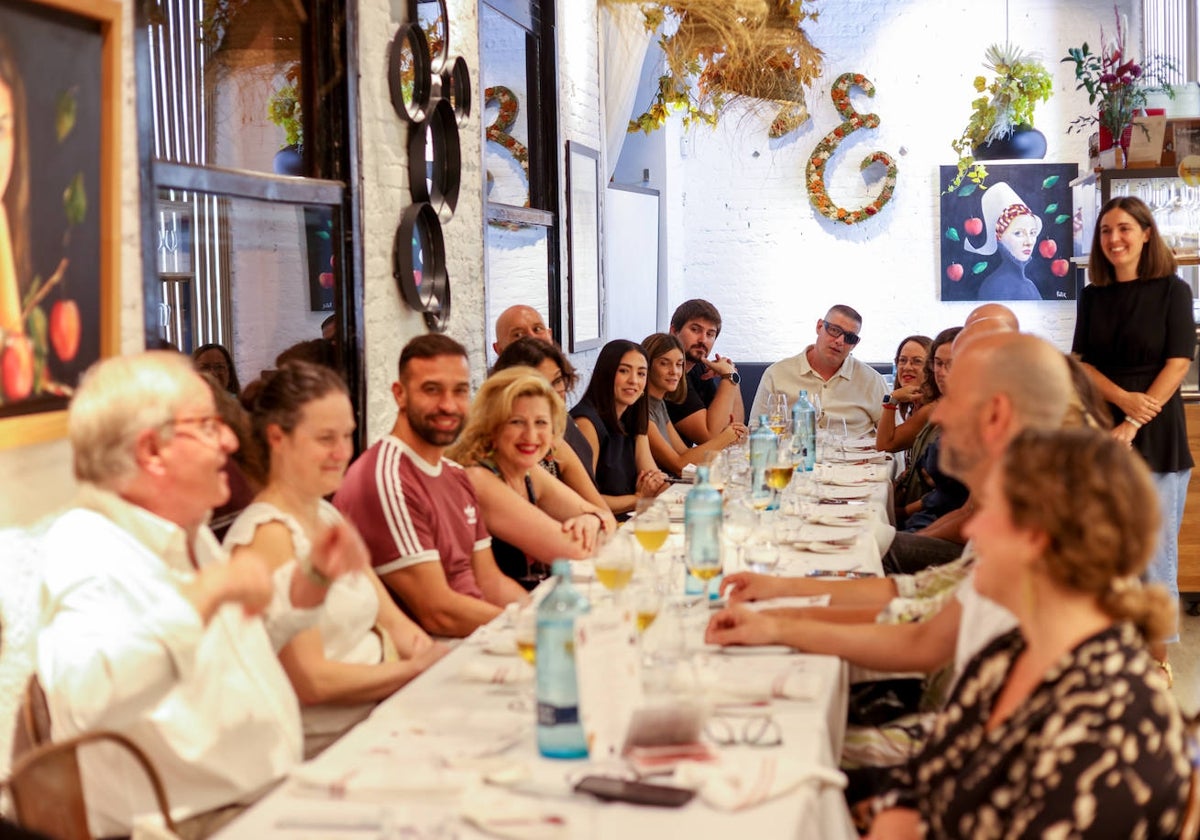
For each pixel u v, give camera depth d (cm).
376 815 176
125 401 216
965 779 169
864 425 702
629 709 197
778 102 786
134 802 216
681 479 553
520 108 650
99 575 209
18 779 176
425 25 498
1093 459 162
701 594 304
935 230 959
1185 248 652
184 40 389
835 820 188
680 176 980
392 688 263
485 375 586
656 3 726
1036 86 912
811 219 972
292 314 422
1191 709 461
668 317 951
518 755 198
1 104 239
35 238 250
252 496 360
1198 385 612
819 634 257
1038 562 164
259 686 229
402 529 323
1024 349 230
